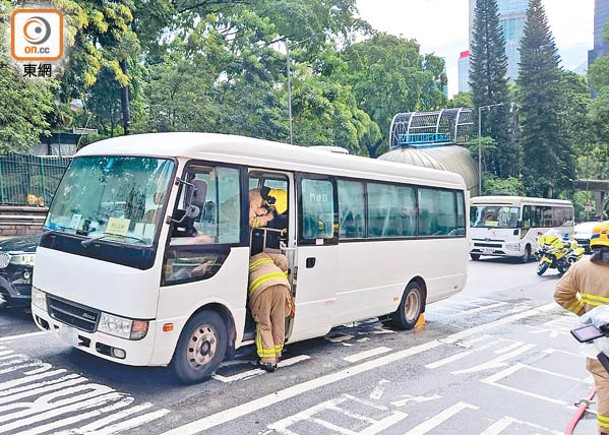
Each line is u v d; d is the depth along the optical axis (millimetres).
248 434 4461
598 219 59781
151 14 25875
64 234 5574
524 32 52688
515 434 4754
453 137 55125
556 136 51562
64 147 26266
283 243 6340
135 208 5184
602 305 3658
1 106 14594
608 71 38781
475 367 6719
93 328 5082
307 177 6605
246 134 28594
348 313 7234
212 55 29969
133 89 28469
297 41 36250
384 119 58938
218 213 5512
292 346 7297
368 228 7625
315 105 32469
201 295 5305
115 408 4848
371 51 56312
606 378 3689
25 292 7652
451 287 9570
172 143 5340
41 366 5883
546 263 16672
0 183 16156
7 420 4535
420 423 4891
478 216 21672
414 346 7590
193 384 5477
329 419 4859
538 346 7883
